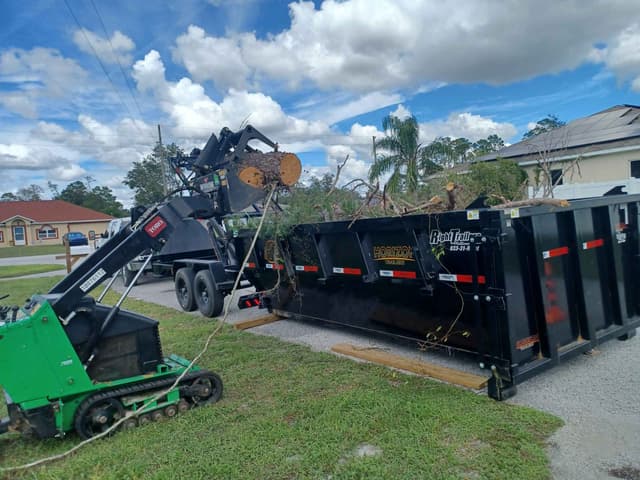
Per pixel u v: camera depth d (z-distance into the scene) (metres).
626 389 4.25
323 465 3.21
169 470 3.21
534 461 3.14
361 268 5.57
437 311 4.95
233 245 7.89
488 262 4.09
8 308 3.92
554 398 4.16
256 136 7.83
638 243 5.41
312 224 5.96
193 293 9.02
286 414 4.08
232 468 3.21
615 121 21.42
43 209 58.38
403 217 4.79
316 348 6.15
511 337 4.06
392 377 4.90
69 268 15.71
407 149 21.09
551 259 4.39
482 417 3.80
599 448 3.31
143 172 58.19
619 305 5.08
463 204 5.61
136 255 4.19
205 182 7.42
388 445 3.42
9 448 3.74
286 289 7.26
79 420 3.68
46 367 3.54
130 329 4.03
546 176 7.46
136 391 3.93
